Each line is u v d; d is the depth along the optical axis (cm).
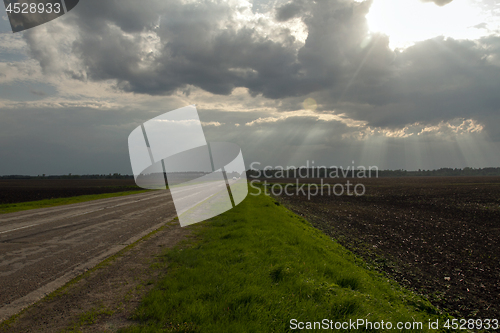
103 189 4638
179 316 367
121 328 343
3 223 1110
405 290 703
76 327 347
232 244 766
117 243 788
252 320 370
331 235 1416
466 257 1072
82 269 565
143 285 484
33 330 340
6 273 539
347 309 431
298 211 2378
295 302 431
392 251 1141
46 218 1246
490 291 742
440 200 3403
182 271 536
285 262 632
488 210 2519
